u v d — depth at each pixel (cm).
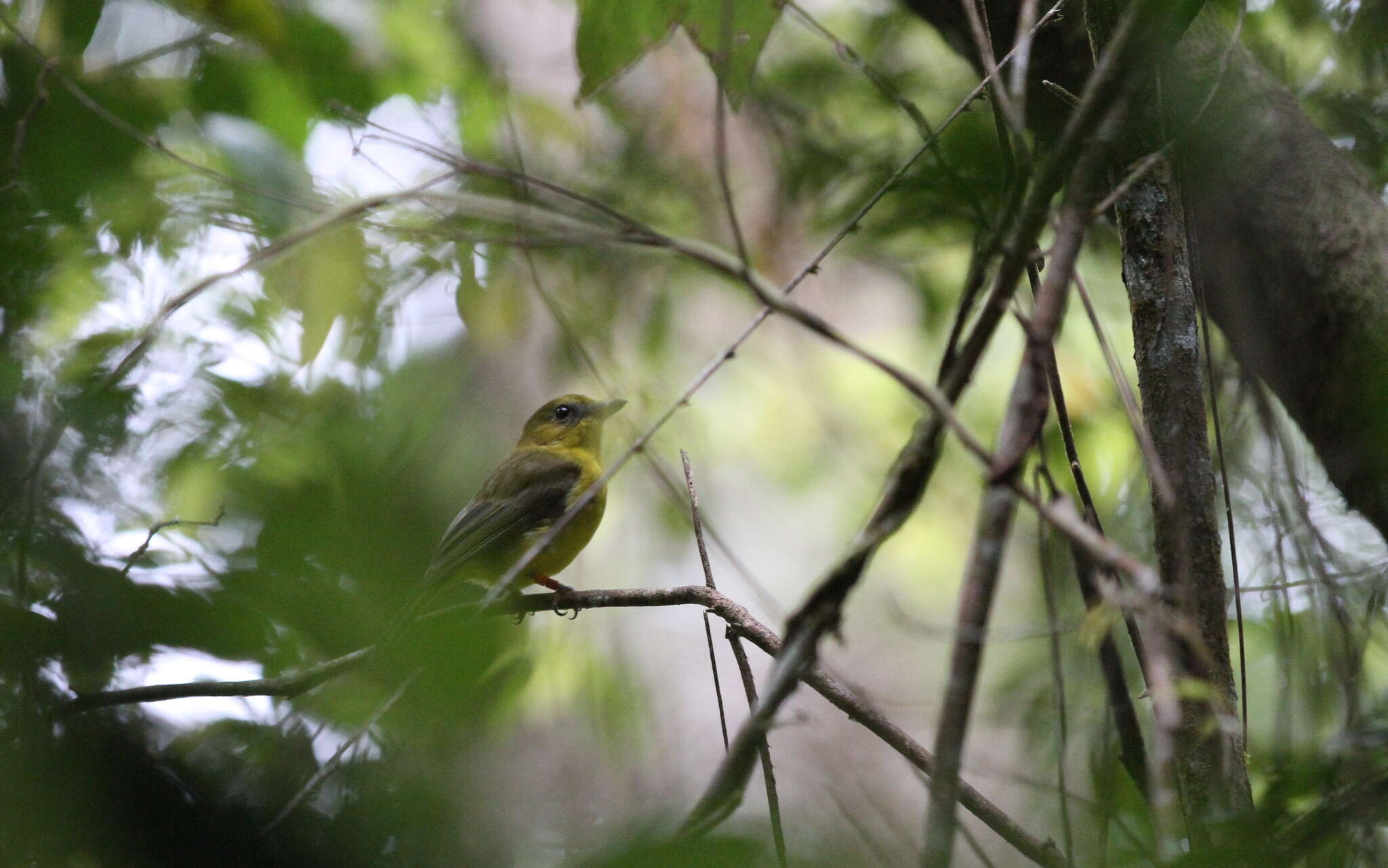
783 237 1270
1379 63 970
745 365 1434
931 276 1217
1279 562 646
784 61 1191
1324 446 631
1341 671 641
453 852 599
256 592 645
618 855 400
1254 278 648
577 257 1209
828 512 1414
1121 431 1084
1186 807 509
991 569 395
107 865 573
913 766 586
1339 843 472
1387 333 591
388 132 744
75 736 608
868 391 1416
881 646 1048
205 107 937
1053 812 771
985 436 1251
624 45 725
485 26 1291
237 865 579
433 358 1061
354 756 624
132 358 645
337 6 993
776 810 492
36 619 639
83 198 928
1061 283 424
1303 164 638
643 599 778
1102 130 443
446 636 589
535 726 1020
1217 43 662
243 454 888
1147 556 898
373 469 876
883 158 1127
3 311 909
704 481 1316
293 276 858
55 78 866
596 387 1198
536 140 1132
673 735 1130
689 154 1302
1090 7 576
